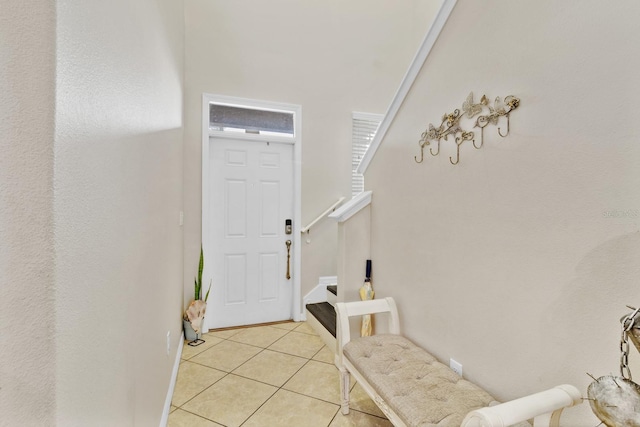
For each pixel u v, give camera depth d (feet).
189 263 9.53
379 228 7.23
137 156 3.69
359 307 6.14
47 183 1.76
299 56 10.75
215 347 8.68
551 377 3.54
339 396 6.41
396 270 6.57
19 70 1.72
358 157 11.66
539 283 3.67
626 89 2.85
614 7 2.93
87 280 2.24
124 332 3.13
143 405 3.99
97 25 2.41
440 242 5.31
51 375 1.77
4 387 1.72
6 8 1.70
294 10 10.69
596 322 3.11
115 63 2.85
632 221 2.82
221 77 9.87
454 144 5.01
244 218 10.34
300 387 6.73
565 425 3.39
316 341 9.09
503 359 4.13
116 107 2.89
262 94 10.31
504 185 4.13
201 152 9.67
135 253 3.58
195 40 9.61
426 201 5.67
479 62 4.53
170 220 6.55
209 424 5.57
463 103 4.81
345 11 11.33
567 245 3.36
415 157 5.97
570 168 3.33
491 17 4.32
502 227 4.16
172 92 6.81
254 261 10.48
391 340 5.78
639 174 2.77
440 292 5.31
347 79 11.36
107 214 2.65
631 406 2.27
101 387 2.51
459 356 4.88
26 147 1.73
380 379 4.50
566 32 3.36
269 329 10.01
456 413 3.72
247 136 10.20
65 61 1.89
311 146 10.91
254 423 5.59
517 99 3.93
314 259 10.95
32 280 1.75
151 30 4.54
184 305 9.37
